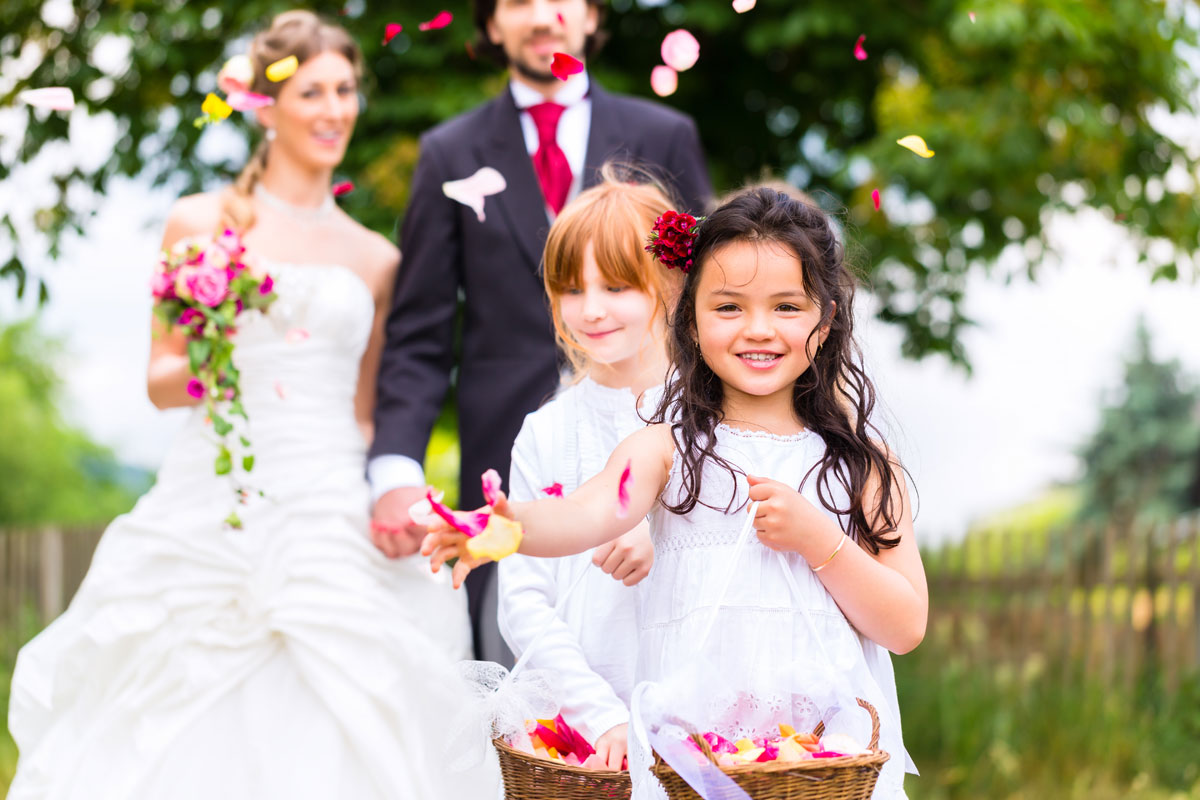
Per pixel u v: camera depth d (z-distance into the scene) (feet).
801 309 6.85
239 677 10.91
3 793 16.65
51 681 11.23
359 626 10.93
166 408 11.91
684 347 7.29
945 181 21.50
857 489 7.08
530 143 11.60
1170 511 69.05
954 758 19.89
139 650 10.97
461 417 11.35
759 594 6.81
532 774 6.46
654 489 6.93
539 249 11.23
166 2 22.17
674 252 7.21
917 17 23.02
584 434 8.52
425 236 11.64
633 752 6.25
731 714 6.61
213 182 22.56
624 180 10.41
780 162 25.90
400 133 22.36
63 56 22.53
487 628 11.24
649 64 24.88
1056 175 22.66
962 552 24.91
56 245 21.98
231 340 11.51
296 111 11.84
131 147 22.16
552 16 11.37
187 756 10.71
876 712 6.36
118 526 11.47
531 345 11.12
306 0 21.90
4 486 95.25
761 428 7.20
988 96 21.98
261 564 11.11
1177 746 19.53
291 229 12.07
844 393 7.39
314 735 10.75
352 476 11.65
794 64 25.22
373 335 12.47
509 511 5.93
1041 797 18.10
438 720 10.88
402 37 22.52
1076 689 21.53
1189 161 23.09
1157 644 22.15
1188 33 22.99
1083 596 22.94
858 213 24.20
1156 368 72.33
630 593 8.01
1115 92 22.82
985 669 23.25
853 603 6.72
